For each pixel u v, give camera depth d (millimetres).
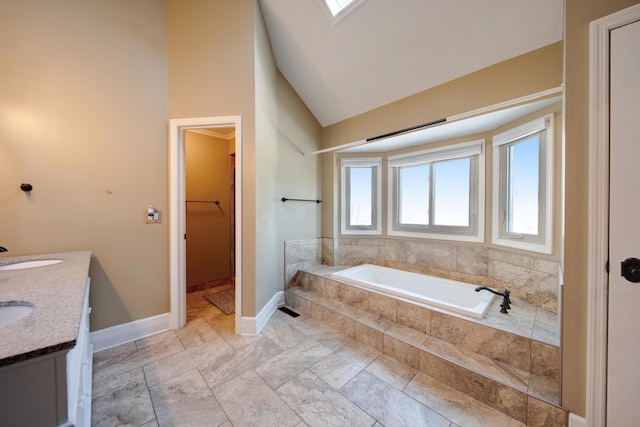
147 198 2049
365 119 2781
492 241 2270
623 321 962
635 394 945
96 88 1819
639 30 910
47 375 561
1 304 793
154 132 2068
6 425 528
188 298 2977
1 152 1521
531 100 1685
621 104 948
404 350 1687
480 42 1785
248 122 2053
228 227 3623
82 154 1772
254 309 2084
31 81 1599
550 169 1735
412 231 2932
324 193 3248
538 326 1499
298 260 2951
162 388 1438
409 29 1900
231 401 1347
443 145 2576
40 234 1636
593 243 1008
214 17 2080
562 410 1106
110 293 1895
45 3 1634
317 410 1291
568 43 1051
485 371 1369
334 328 2186
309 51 2406
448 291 2320
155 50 2061
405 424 1210
